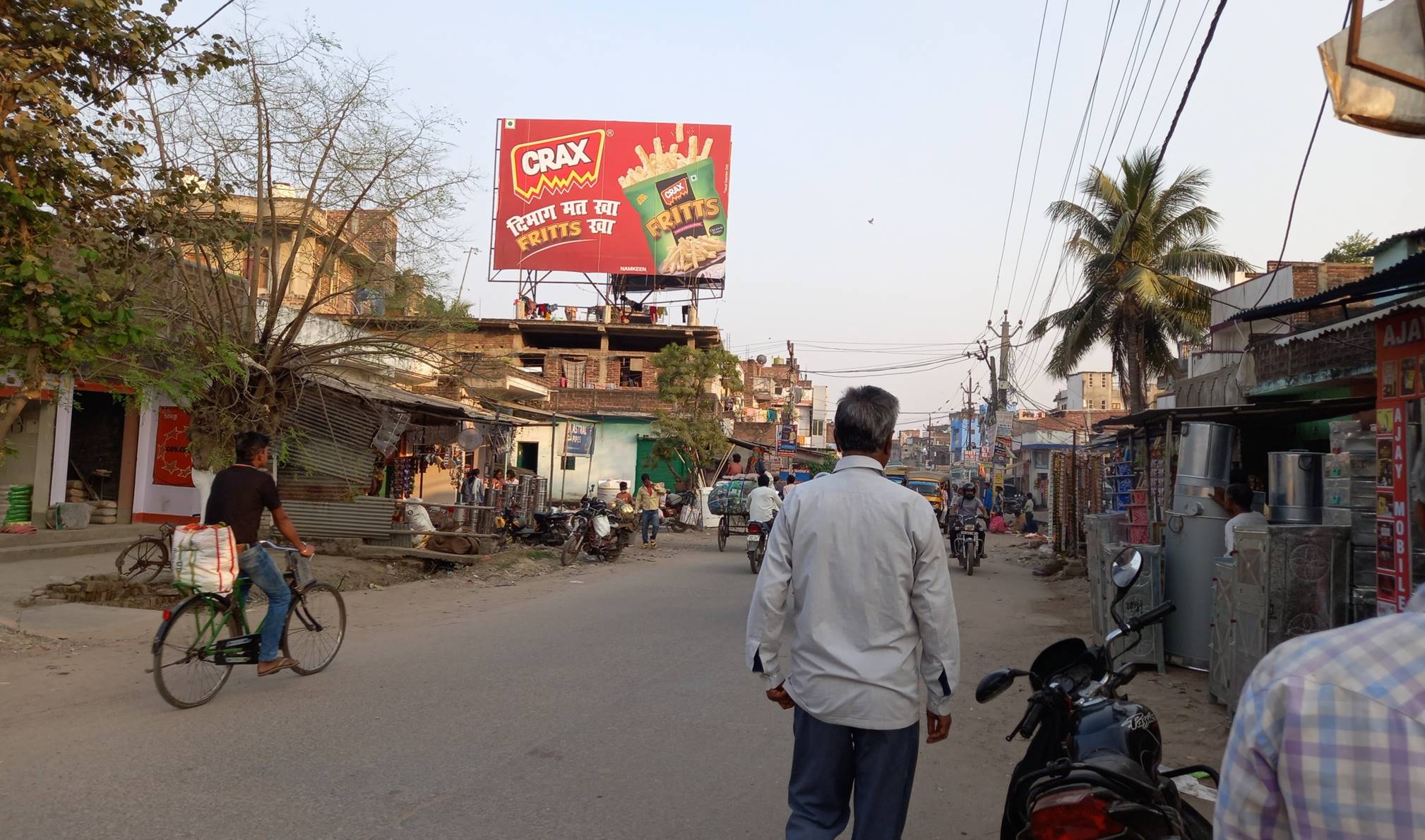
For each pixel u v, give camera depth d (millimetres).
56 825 4152
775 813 4598
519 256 37938
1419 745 1223
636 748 5602
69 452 16688
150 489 16859
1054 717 3104
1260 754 1361
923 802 4934
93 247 8273
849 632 3107
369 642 8914
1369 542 6645
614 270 37781
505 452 25047
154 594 11125
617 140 38062
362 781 4855
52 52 7570
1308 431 15008
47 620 9031
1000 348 37188
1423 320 6168
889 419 3283
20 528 14617
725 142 38000
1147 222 24797
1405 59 3857
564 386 38344
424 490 23094
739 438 44625
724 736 5938
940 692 3096
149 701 6414
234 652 6570
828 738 3107
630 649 8797
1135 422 13125
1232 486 7965
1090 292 26031
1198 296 24484
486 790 4777
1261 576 6480
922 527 3102
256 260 12695
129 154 8422
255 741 5500
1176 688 7645
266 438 6875
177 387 10008
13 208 7383
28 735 5535
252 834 4121
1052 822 2594
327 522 15039
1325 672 1321
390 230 13805
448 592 12906
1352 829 1244
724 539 21906
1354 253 25922
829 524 3154
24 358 7750
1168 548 8492
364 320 14984
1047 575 17922
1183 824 2900
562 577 15180
